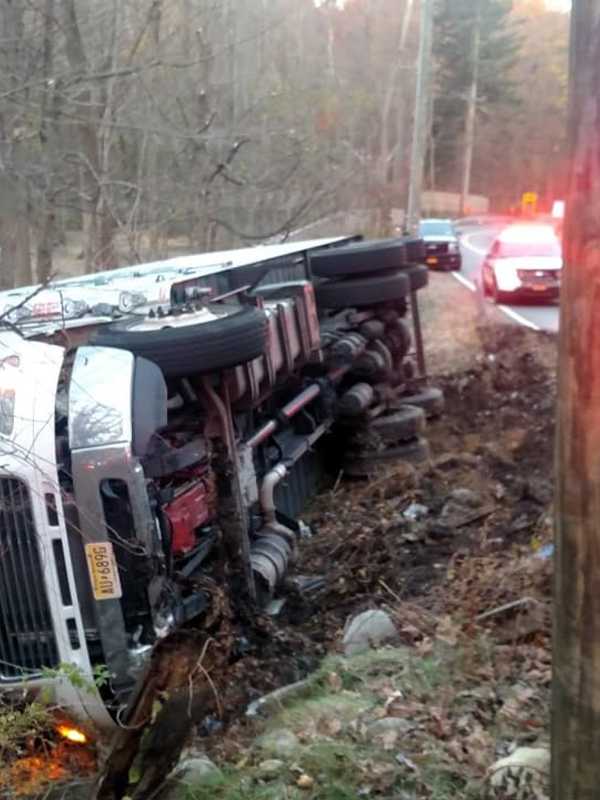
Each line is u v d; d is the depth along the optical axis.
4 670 4.12
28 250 12.60
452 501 7.75
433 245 29.92
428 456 9.16
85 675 4.04
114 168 14.14
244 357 5.05
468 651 4.71
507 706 4.20
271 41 19.02
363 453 8.81
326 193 18.50
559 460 2.30
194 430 5.20
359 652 5.10
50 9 12.09
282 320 6.54
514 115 66.88
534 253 21.52
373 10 32.94
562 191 2.31
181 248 17.64
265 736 4.15
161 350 4.82
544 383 12.11
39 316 5.46
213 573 5.12
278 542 6.18
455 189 73.00
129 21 14.05
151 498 4.40
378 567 6.50
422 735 4.00
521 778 3.54
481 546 6.65
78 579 4.12
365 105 30.39
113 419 4.16
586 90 2.12
